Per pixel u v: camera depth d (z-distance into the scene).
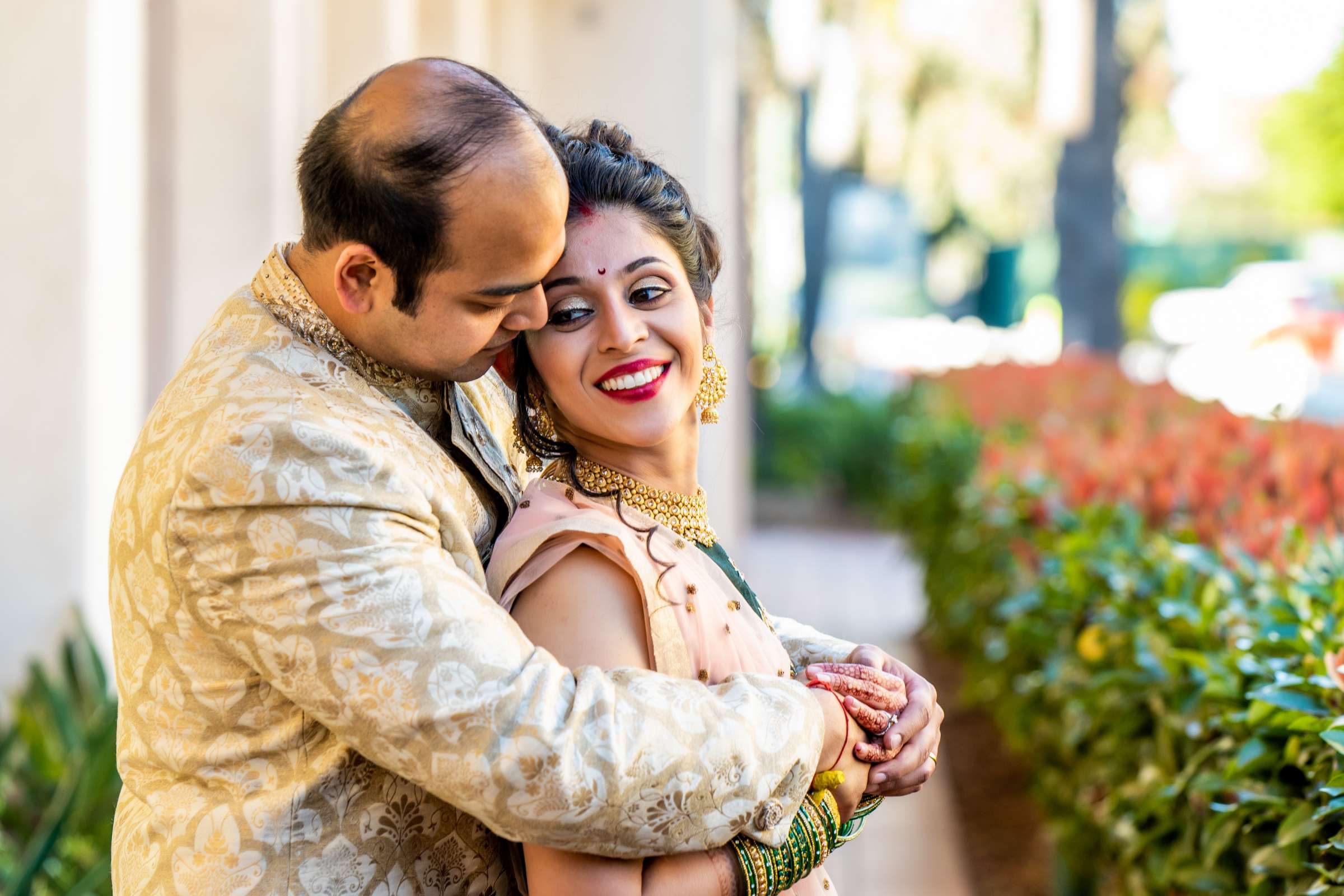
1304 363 17.81
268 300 1.66
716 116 8.22
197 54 4.62
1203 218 35.34
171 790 1.61
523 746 1.44
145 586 1.56
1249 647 2.34
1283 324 18.81
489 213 1.53
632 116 7.52
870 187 28.45
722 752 1.52
